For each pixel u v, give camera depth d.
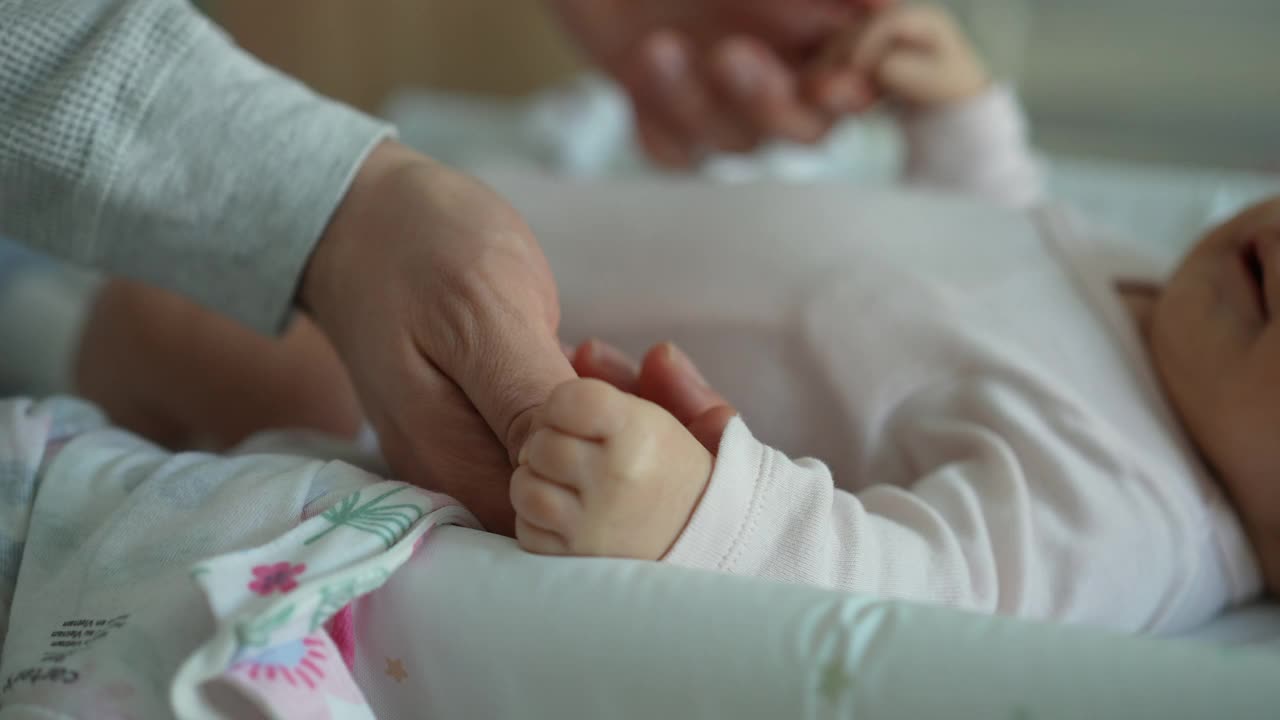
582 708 0.39
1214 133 1.99
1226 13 1.94
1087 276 0.78
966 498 0.59
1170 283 0.72
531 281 0.52
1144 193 1.34
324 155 0.57
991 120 1.14
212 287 0.59
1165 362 0.70
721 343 0.74
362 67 2.20
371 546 0.42
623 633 0.39
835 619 0.39
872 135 1.64
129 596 0.44
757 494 0.46
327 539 0.42
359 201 0.56
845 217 0.81
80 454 0.52
